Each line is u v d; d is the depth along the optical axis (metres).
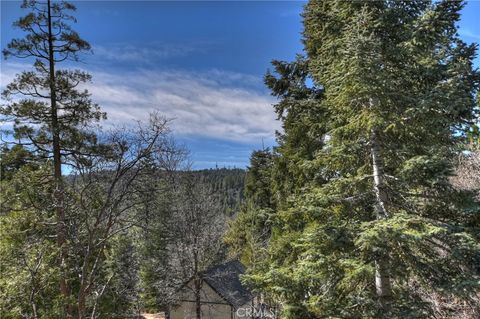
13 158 14.64
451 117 7.25
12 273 11.02
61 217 12.05
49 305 10.97
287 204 13.26
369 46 6.72
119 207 12.39
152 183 12.86
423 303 6.90
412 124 7.20
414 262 6.91
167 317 21.56
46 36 15.60
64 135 15.19
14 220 12.97
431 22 7.28
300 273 7.13
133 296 15.91
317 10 11.61
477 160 10.76
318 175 10.11
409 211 7.59
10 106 14.47
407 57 7.58
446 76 7.56
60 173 15.05
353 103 7.68
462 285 6.25
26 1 15.10
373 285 7.62
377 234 6.15
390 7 7.55
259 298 18.11
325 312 7.02
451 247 6.64
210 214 21.09
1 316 10.28
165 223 18.44
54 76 15.55
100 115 16.38
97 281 13.23
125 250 16.28
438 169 6.64
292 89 13.32
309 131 12.63
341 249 7.28
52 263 11.80
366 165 8.00
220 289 22.17
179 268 19.97
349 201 7.72
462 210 6.85
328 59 8.59
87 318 10.91
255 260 19.28
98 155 13.40
